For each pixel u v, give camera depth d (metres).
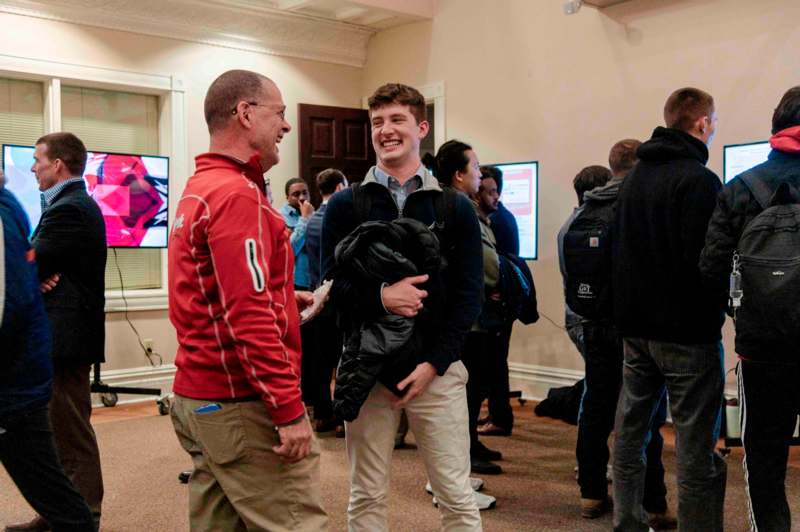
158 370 5.90
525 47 5.81
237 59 6.30
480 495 3.39
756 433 2.21
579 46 5.48
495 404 4.57
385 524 2.19
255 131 1.80
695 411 2.47
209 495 1.80
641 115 5.14
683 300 2.44
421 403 2.12
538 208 5.72
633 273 2.54
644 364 2.61
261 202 1.73
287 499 1.75
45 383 2.19
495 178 4.01
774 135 2.26
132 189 5.55
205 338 1.72
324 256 2.29
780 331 2.12
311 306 2.10
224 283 1.66
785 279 2.11
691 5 4.88
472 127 6.22
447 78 6.39
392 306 2.02
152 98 6.05
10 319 2.06
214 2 5.97
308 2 6.10
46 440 2.19
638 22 5.14
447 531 2.17
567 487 3.61
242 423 1.71
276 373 1.67
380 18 6.57
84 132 5.74
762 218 2.16
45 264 2.78
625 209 2.60
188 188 1.78
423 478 3.75
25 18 5.26
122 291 5.80
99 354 2.92
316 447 1.83
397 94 2.20
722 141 4.77
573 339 3.48
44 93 5.51
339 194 2.28
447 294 2.16
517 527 3.12
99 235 2.93
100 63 5.58
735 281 2.22
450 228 2.18
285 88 6.61
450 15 6.35
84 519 2.24
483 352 3.65
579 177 3.64
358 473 2.15
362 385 2.02
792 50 4.44
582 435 3.20
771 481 2.21
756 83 4.60
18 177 5.07
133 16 5.69
